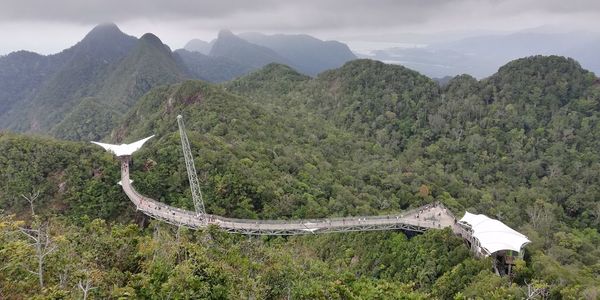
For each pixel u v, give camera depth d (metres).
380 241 86.44
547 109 187.12
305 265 67.31
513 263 68.12
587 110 181.50
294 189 118.12
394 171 157.00
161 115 182.12
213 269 48.59
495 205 131.50
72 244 56.91
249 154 133.12
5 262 46.84
